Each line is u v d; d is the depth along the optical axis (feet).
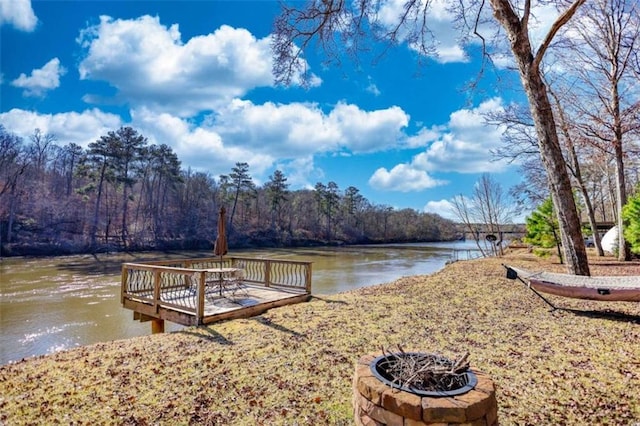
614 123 40.04
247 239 161.38
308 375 11.83
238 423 8.92
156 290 21.62
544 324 17.33
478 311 20.71
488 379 6.73
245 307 21.77
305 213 203.21
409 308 22.07
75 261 88.74
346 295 27.45
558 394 9.98
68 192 137.28
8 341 29.01
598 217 110.22
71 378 11.80
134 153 136.67
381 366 7.38
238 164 170.81
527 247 91.91
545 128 24.27
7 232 101.04
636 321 17.20
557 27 23.17
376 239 209.05
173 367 12.68
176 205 159.22
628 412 8.91
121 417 9.23
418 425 5.69
